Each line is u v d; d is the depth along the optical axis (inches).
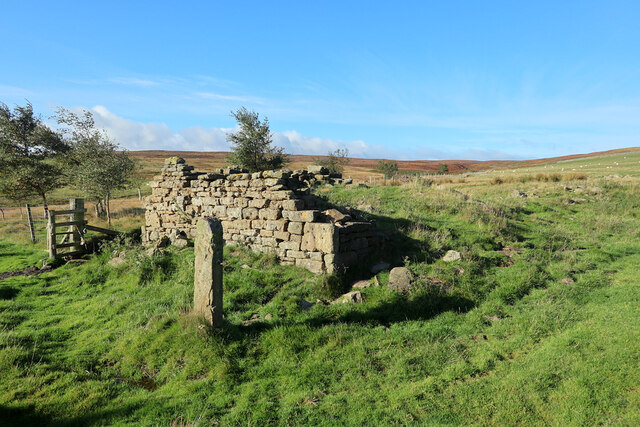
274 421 192.1
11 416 201.0
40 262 518.0
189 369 247.6
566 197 848.3
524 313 307.7
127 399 220.4
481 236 493.4
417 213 601.3
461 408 193.8
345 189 808.3
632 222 645.9
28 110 873.5
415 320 311.6
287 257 429.4
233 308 335.9
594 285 361.7
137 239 646.5
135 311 346.9
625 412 176.1
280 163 1470.2
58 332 313.0
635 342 233.6
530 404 190.7
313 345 270.1
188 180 561.3
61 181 944.3
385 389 216.4
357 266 405.4
